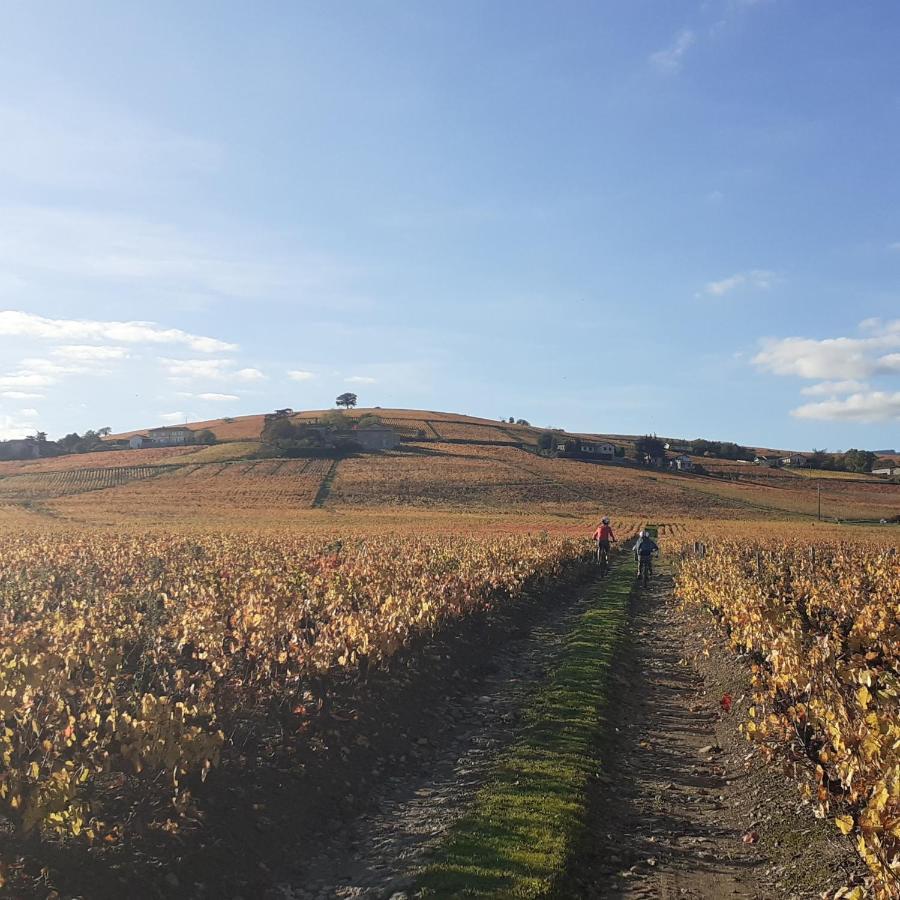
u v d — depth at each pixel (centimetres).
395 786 866
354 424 15575
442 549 2975
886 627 1218
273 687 963
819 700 746
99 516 6812
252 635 1050
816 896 605
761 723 845
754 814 780
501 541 3578
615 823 769
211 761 735
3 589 1720
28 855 569
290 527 5475
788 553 3150
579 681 1280
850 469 15525
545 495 10044
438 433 15738
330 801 786
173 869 604
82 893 546
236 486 9938
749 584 1669
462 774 890
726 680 1323
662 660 1578
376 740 949
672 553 4172
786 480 13125
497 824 729
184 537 3566
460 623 1628
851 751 640
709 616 1856
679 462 13525
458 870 638
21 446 13550
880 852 509
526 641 1744
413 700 1120
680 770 927
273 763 800
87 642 1026
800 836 702
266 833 695
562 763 896
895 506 10625
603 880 653
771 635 1159
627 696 1259
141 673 1016
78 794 663
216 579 1823
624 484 11100
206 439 14100
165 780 712
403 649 1260
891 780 538
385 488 9981
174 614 1395
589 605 2366
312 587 1619
